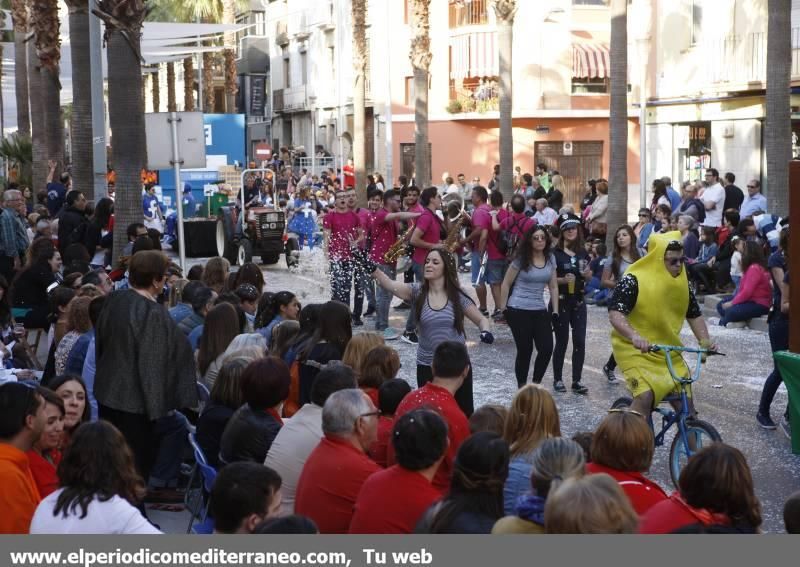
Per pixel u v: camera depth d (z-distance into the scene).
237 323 8.34
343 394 5.50
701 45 29.11
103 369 7.02
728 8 27.88
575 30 41.50
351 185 39.34
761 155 27.33
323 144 53.81
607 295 18.47
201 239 27.38
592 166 42.41
